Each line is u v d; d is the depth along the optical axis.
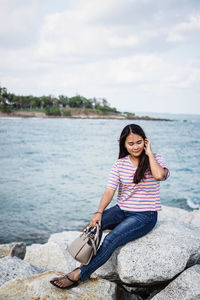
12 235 7.45
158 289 2.94
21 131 53.88
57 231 7.79
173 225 3.22
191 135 50.88
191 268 2.73
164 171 2.78
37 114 153.62
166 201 11.09
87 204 10.36
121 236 2.69
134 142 2.74
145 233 2.88
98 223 2.74
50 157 23.06
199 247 2.86
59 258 3.83
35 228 7.97
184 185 13.71
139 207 2.84
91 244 2.59
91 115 171.75
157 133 55.25
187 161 21.69
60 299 2.44
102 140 39.28
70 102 186.88
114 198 11.20
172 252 2.70
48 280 2.65
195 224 4.68
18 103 168.12
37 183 13.69
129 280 2.58
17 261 3.32
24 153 25.25
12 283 2.65
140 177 2.75
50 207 9.90
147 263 2.61
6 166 18.47
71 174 16.05
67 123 92.62
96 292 2.55
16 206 9.95
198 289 2.46
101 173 16.48
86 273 2.57
